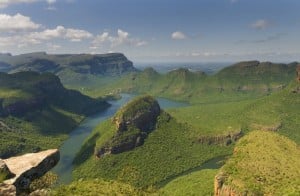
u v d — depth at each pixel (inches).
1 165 2201.0
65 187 4106.8
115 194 4613.7
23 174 2266.2
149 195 5251.0
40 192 2326.5
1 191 2081.7
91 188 4471.0
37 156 2471.7
